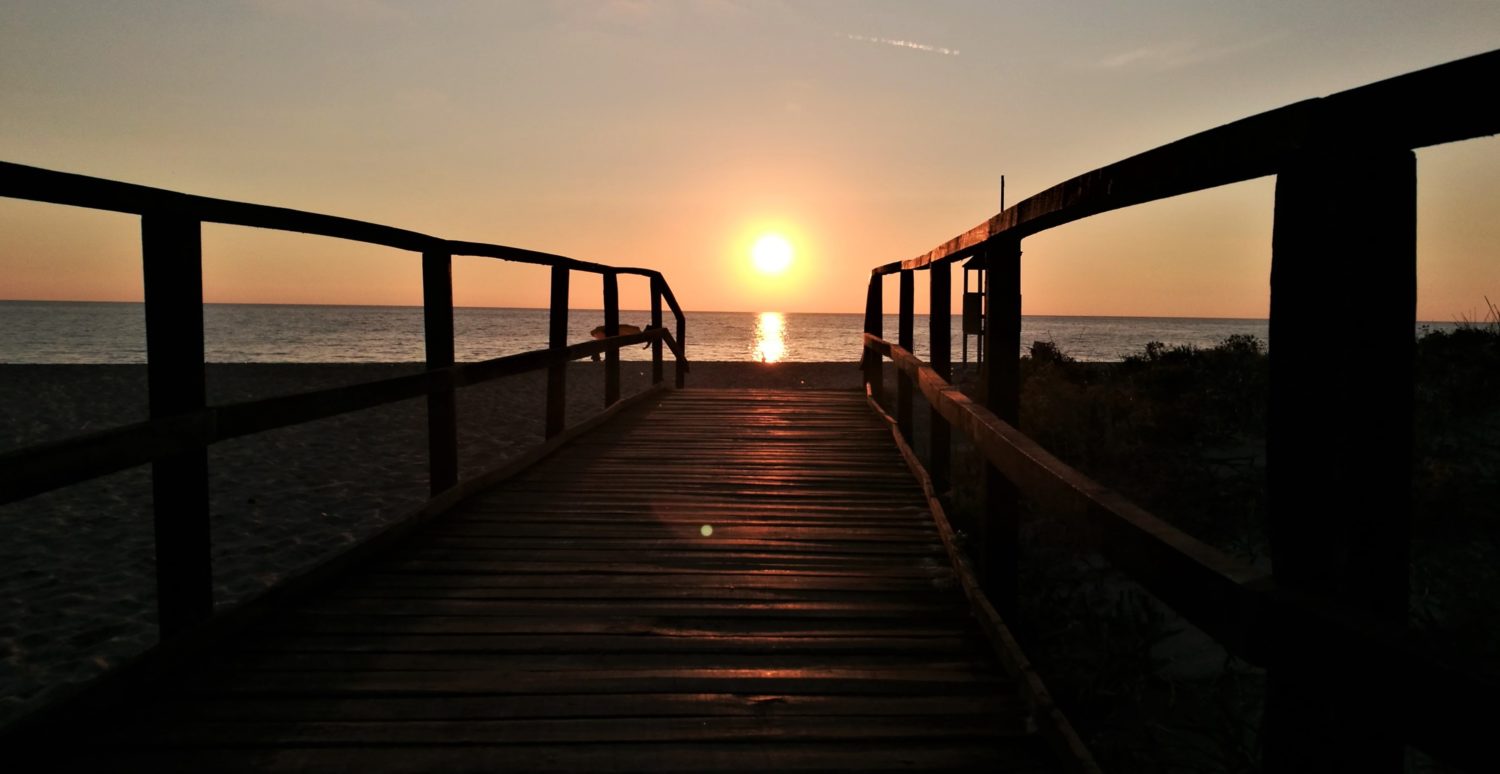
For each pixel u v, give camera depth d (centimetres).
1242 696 294
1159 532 144
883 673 258
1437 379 586
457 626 290
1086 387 748
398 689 244
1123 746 270
